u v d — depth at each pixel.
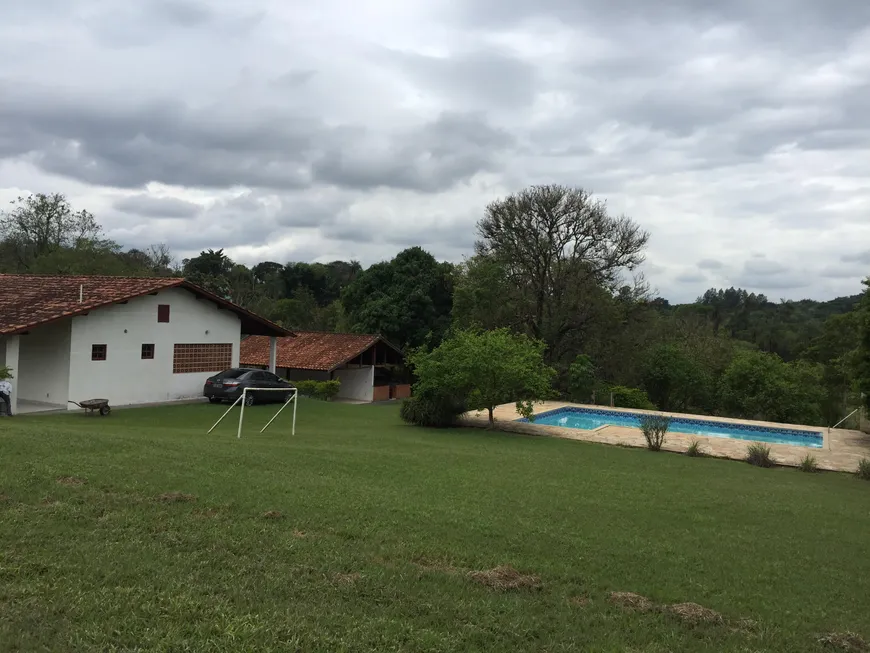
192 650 4.38
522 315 43.06
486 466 13.18
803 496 12.62
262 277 73.19
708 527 9.20
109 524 6.97
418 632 4.96
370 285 47.50
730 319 73.69
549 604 5.84
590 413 30.52
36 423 16.25
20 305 21.50
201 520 7.32
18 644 4.27
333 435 17.92
